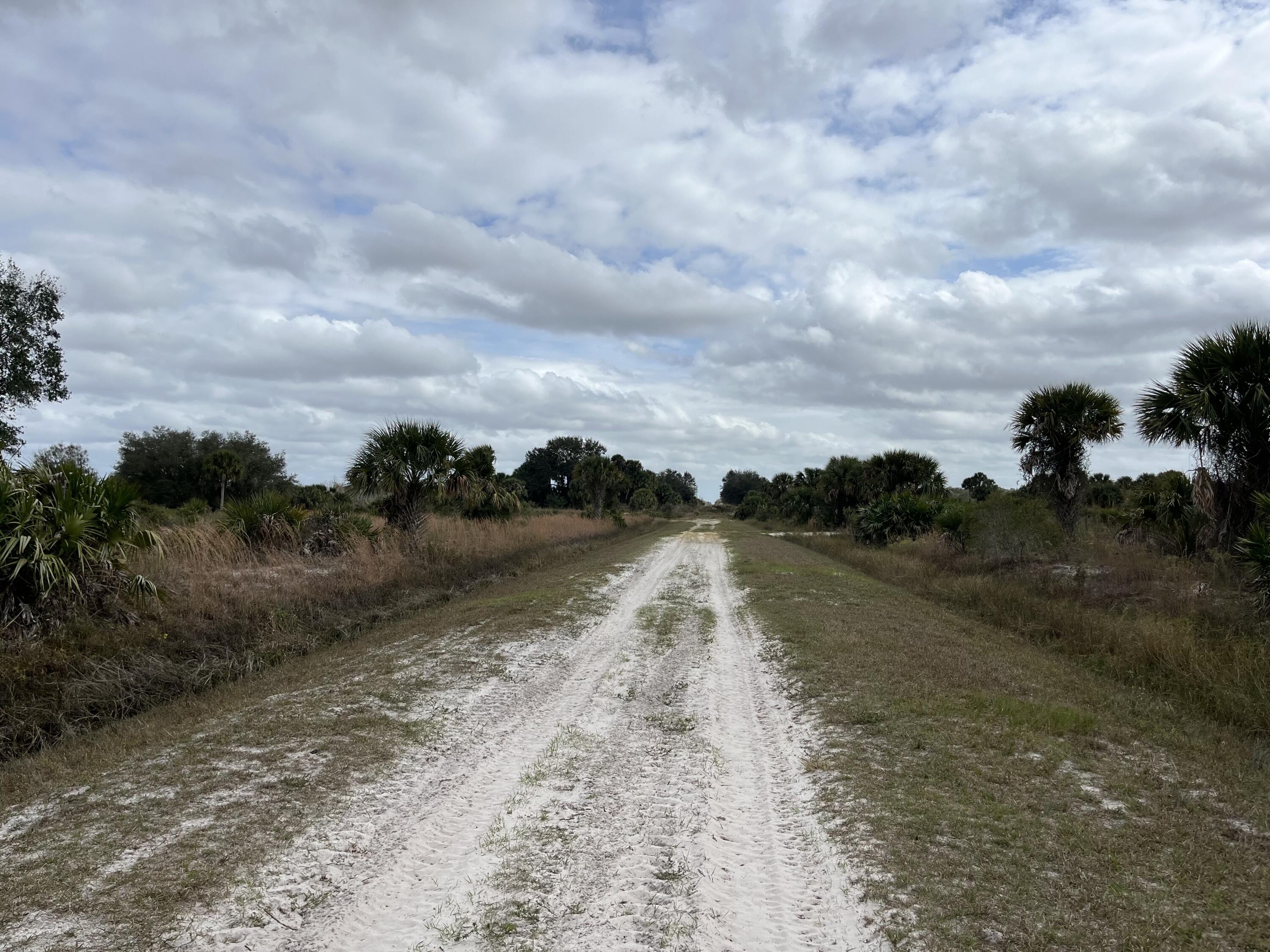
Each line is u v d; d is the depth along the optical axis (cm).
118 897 413
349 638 1248
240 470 4722
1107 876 425
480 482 2573
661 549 3244
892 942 369
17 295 2234
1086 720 702
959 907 395
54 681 802
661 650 1130
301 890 427
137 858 459
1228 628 1005
